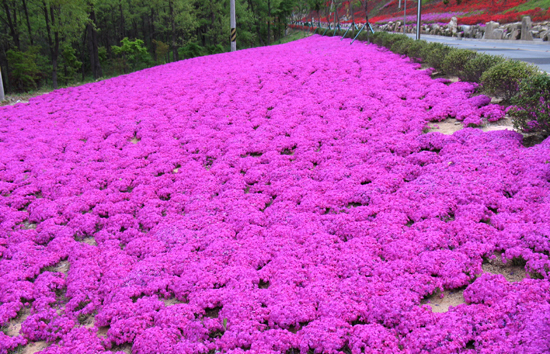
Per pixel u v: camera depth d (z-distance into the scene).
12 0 37.38
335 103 13.27
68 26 33.47
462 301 4.75
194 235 6.98
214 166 9.96
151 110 15.45
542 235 5.04
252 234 6.74
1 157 11.66
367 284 5.05
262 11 64.25
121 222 7.82
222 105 15.25
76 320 5.38
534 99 7.72
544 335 3.66
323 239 6.22
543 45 28.19
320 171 8.77
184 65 26.45
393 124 10.48
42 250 7.17
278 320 4.74
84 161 11.12
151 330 4.80
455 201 6.41
